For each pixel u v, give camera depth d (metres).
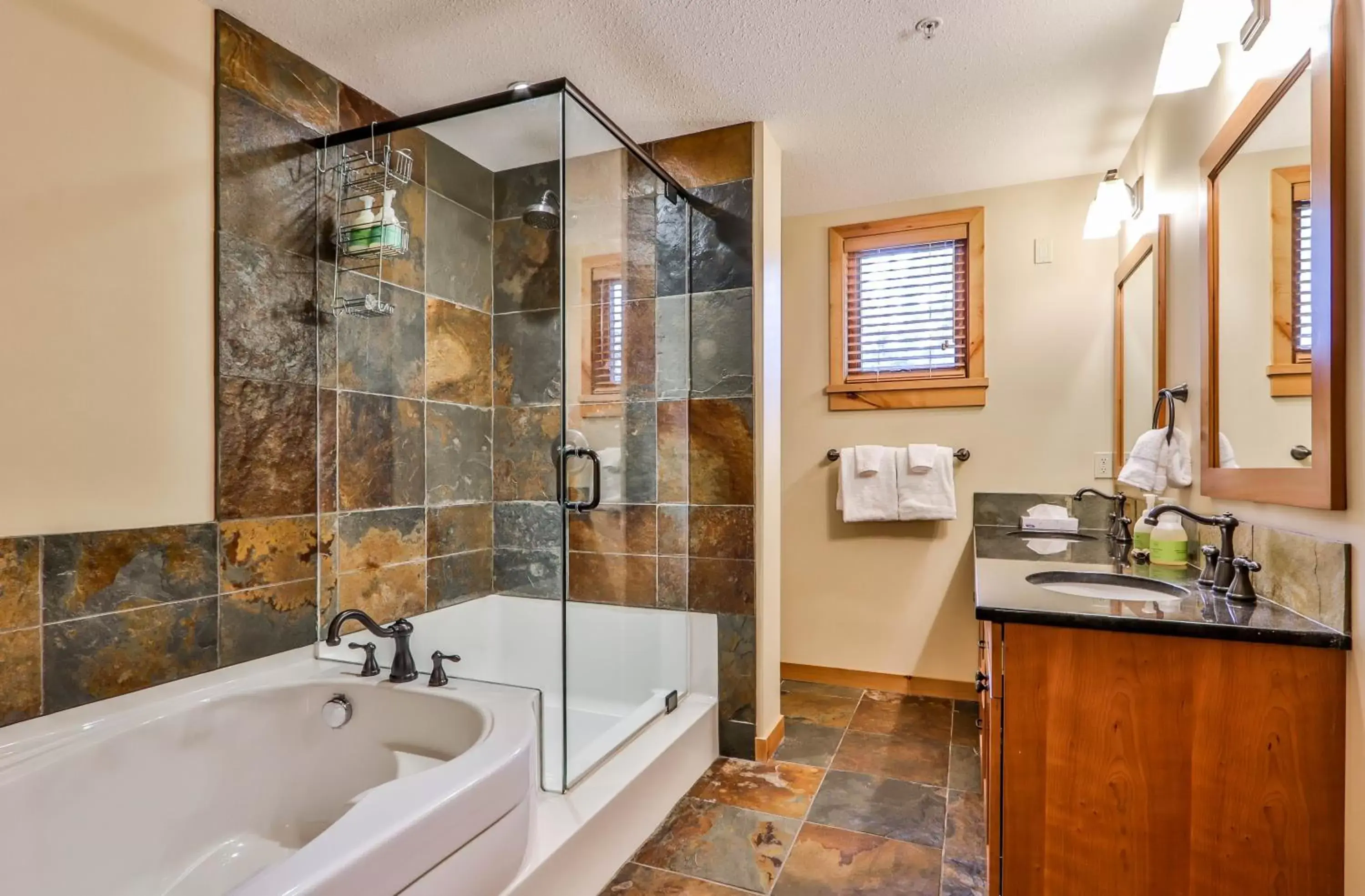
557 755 1.86
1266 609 1.40
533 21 1.91
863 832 2.02
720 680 2.53
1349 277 1.21
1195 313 1.94
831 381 3.32
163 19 1.72
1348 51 1.20
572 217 2.20
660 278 2.49
